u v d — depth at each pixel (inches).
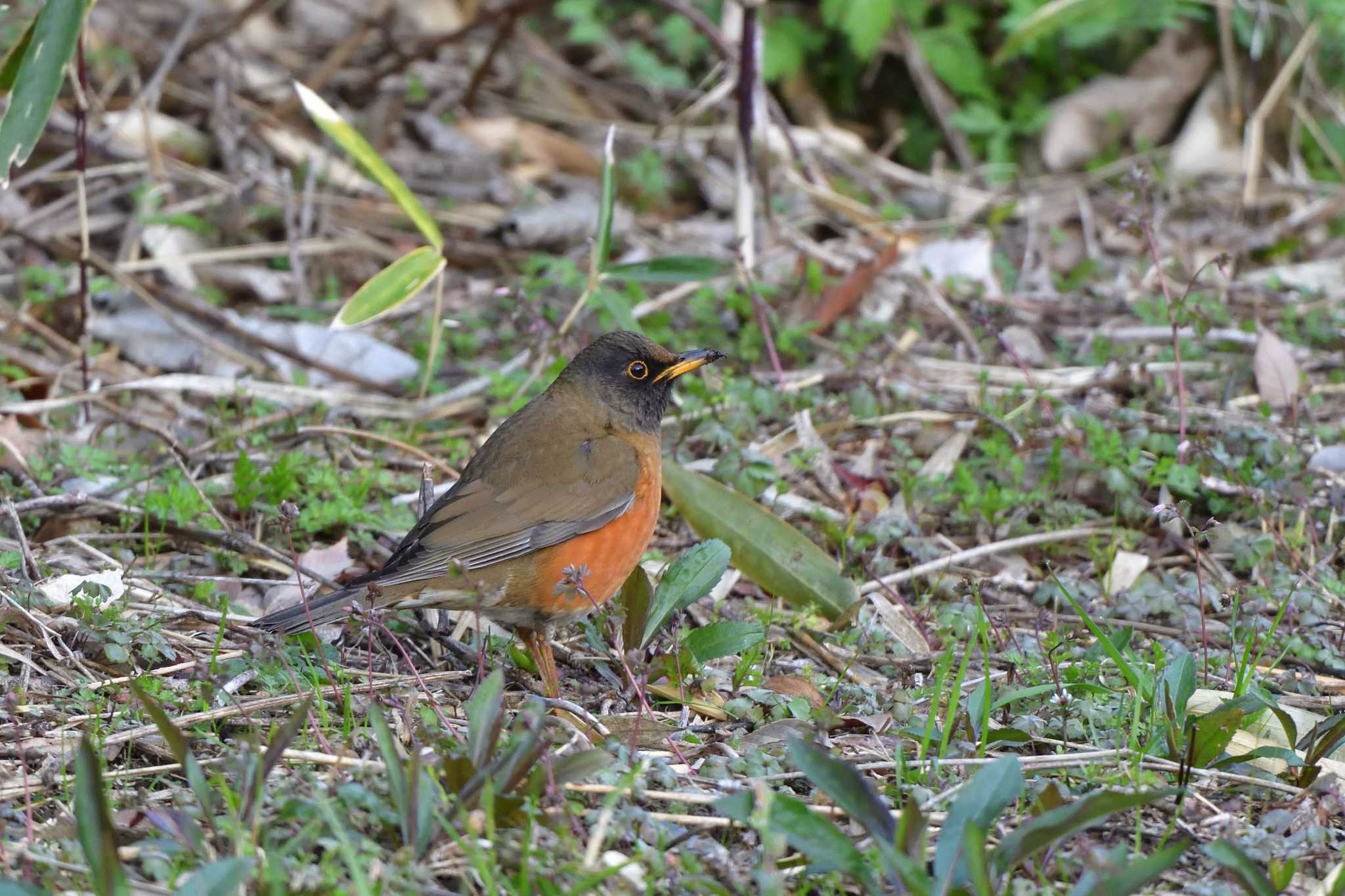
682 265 484.4
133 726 300.2
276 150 659.4
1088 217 666.2
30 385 497.4
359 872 225.5
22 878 241.8
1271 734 322.0
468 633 378.9
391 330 569.9
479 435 486.9
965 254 607.2
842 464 474.9
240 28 657.6
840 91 759.7
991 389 519.8
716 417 472.7
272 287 584.1
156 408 498.9
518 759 255.8
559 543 349.4
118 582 361.4
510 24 687.7
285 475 412.5
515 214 624.7
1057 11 629.3
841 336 546.9
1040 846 239.8
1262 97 738.8
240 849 238.8
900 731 313.4
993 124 733.9
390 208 642.2
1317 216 665.6
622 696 346.6
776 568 390.0
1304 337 569.0
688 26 734.5
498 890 241.9
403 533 408.8
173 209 602.5
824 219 658.8
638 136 731.4
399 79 731.4
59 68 374.6
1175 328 450.9
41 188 622.8
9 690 313.9
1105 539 439.2
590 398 371.9
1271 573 407.8
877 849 252.5
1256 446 450.9
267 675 322.7
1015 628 390.0
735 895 251.0
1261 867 266.1
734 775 292.0
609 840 256.4
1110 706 325.1
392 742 258.8
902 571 416.8
